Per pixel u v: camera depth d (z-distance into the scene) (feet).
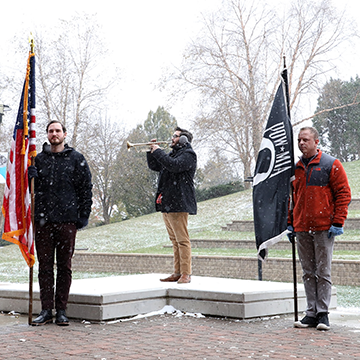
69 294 17.44
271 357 12.14
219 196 117.19
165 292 19.03
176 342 13.88
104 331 15.48
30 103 17.20
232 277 45.60
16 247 78.43
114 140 129.80
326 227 16.38
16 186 17.17
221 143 107.24
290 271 42.11
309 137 16.92
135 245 71.15
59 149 17.60
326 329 15.84
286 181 16.90
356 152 162.91
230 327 16.24
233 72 103.09
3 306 19.43
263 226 17.08
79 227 17.49
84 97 99.96
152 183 141.38
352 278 38.40
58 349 12.96
